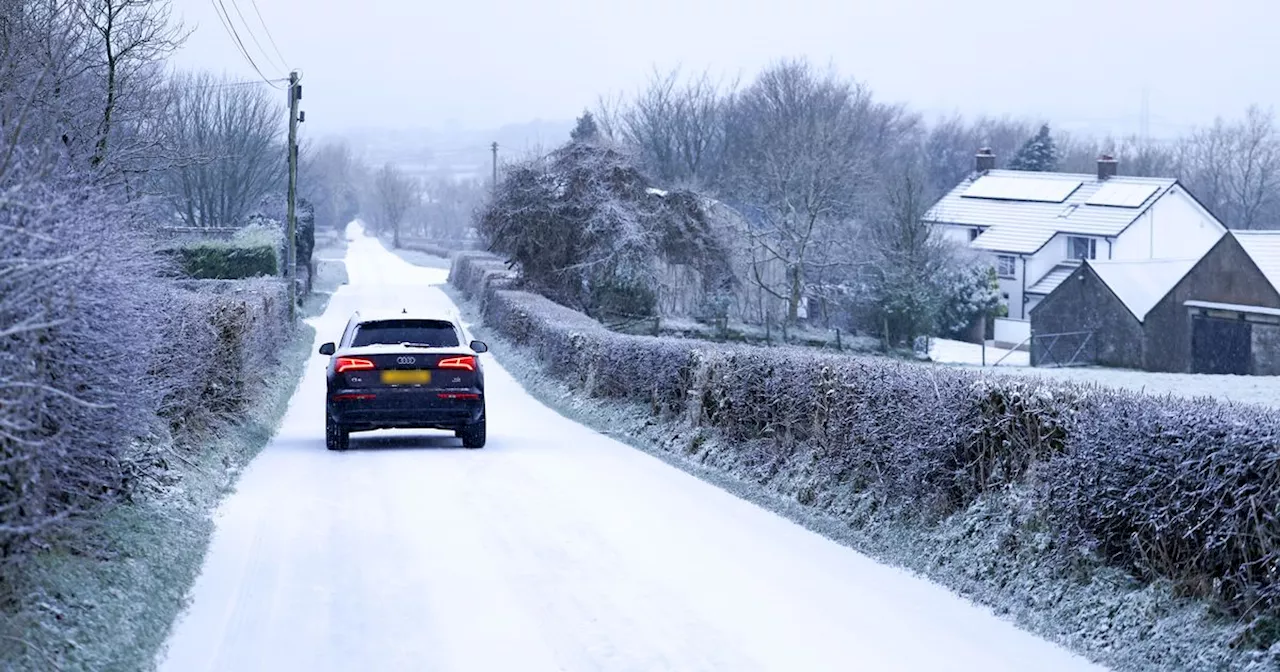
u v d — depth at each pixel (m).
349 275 84.62
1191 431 7.82
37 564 7.73
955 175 122.50
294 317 42.47
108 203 8.61
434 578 10.02
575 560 10.73
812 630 8.62
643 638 8.38
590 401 24.20
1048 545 9.35
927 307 59.84
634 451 18.52
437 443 19.70
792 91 87.44
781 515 13.21
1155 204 78.50
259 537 11.51
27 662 6.54
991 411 10.52
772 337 53.91
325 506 13.25
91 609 7.74
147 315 9.23
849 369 13.29
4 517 6.85
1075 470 9.02
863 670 7.72
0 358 6.37
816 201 57.66
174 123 44.94
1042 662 7.93
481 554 10.93
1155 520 8.06
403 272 90.12
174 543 10.20
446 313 19.48
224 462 15.21
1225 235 55.56
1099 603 8.45
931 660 7.94
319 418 23.45
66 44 18.58
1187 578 7.95
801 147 61.31
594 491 14.48
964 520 10.50
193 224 63.47
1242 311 54.28
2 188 6.96
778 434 15.05
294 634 8.39
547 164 51.00
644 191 51.31
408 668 7.72
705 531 12.17
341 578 9.99
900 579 10.25
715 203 52.25
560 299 49.94
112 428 8.48
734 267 54.00
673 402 19.48
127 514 10.17
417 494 14.10
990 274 70.44
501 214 49.88
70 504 8.45
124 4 21.08
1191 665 7.43
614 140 52.25
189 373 12.66
